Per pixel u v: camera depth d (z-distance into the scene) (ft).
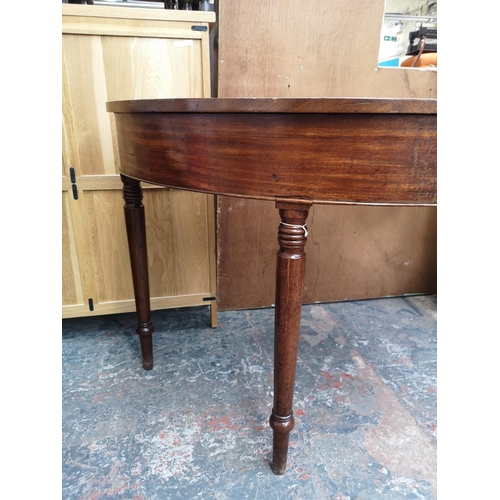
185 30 3.40
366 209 4.89
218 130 2.02
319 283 5.10
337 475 2.65
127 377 3.63
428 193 1.93
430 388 3.53
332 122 1.83
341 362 3.90
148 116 2.33
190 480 2.60
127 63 3.42
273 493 2.52
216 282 4.36
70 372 3.68
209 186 2.16
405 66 4.52
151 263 4.07
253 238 4.68
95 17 3.24
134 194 3.25
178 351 4.04
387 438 2.96
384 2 4.11
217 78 4.08
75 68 3.37
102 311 4.10
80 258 3.89
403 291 5.40
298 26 4.01
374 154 1.85
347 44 4.18
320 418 3.15
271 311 4.94
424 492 2.53
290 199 1.99
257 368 3.78
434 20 4.36
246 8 3.85
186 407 3.26
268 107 1.84
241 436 2.97
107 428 3.03
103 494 2.50
